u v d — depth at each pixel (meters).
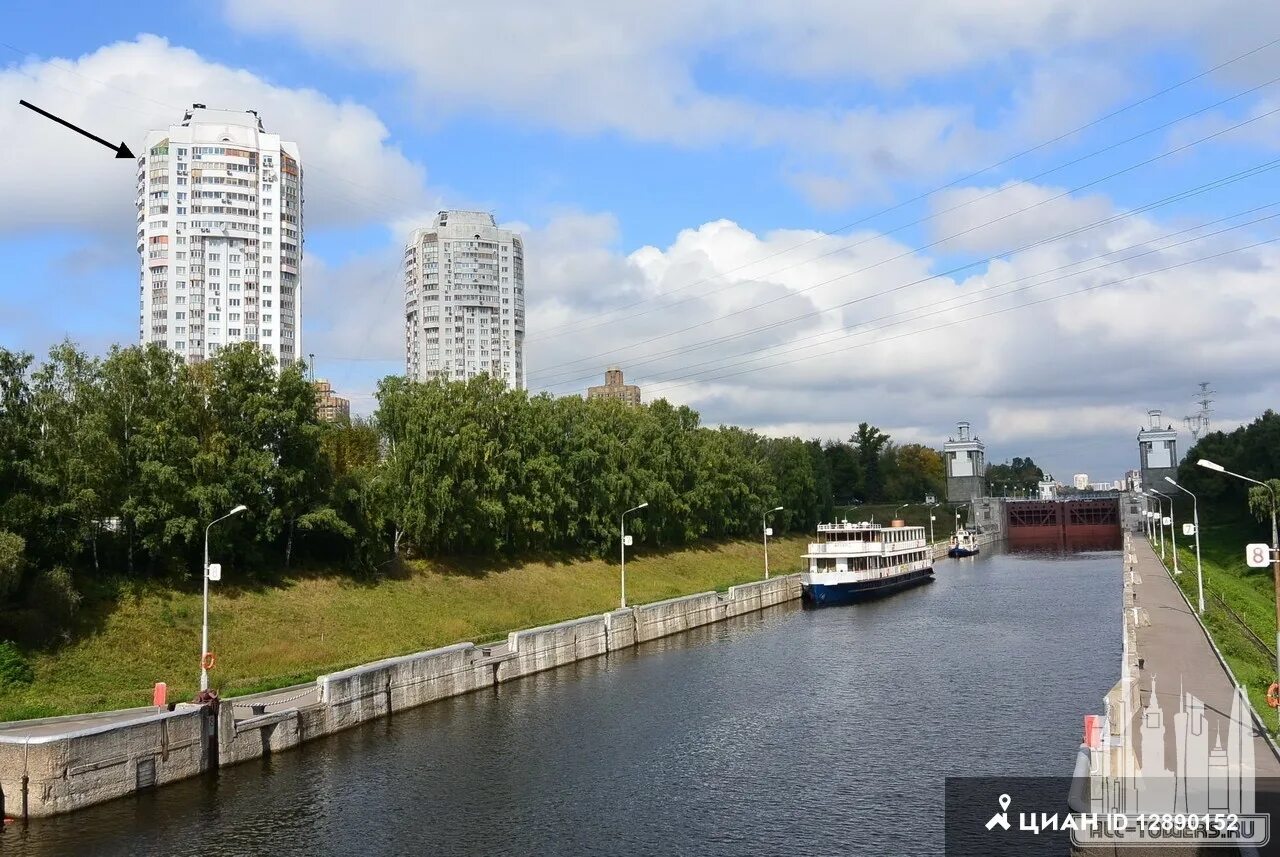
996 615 96.44
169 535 61.28
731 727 51.94
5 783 36.66
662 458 120.75
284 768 44.25
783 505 165.62
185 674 55.62
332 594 72.94
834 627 92.75
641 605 88.00
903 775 42.41
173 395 66.38
